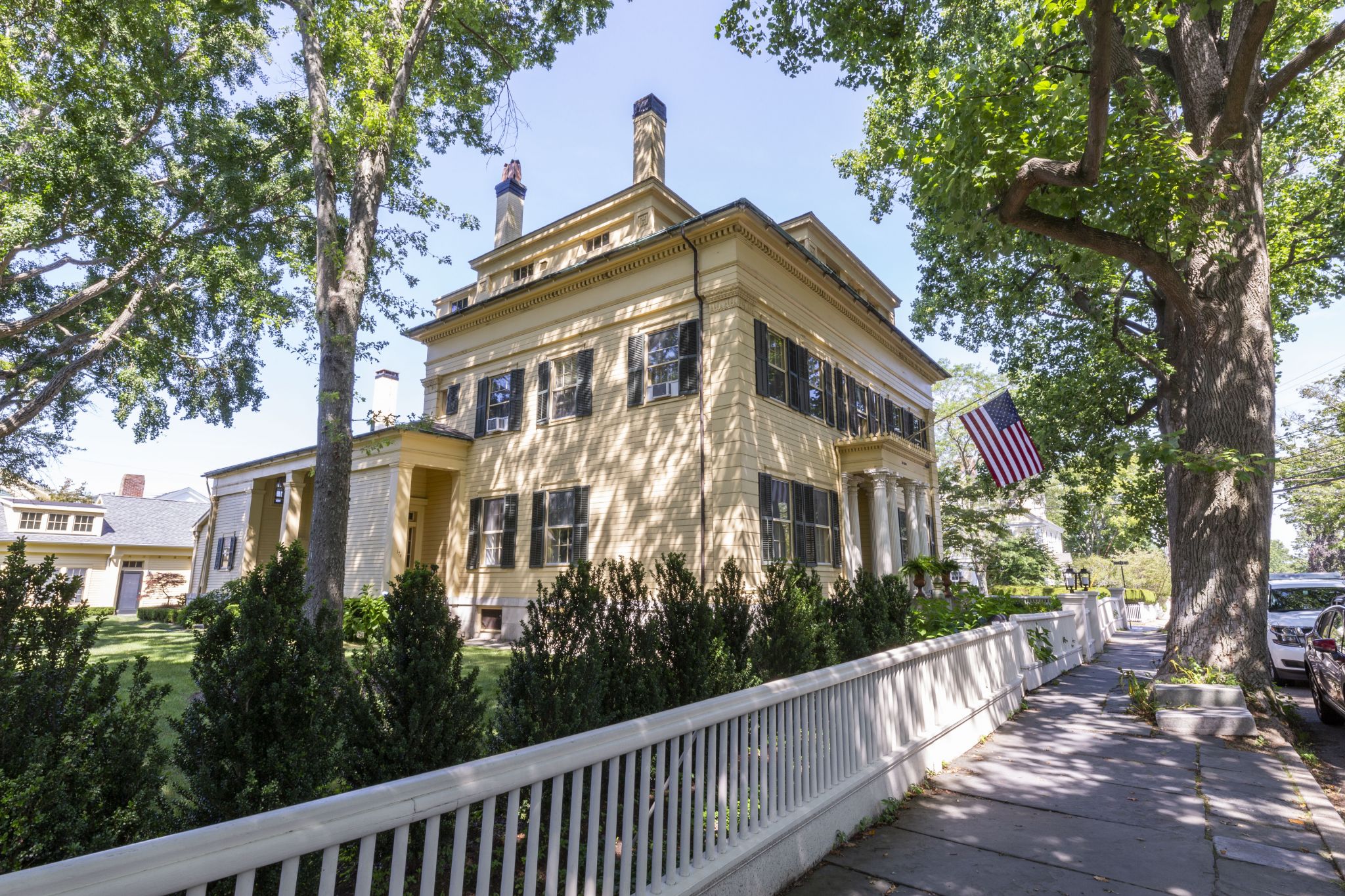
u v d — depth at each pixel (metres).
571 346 16.58
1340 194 14.51
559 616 4.19
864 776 4.77
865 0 10.43
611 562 4.88
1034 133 8.08
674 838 3.07
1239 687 7.68
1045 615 12.12
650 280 15.03
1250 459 8.16
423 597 3.38
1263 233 9.15
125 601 34.09
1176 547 9.27
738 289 13.62
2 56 12.48
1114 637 22.92
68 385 20.42
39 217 14.70
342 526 9.04
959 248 16.58
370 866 1.90
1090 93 6.96
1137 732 7.50
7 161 14.26
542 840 3.72
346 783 3.13
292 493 21.12
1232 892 3.65
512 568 16.42
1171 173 7.82
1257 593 8.46
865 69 11.82
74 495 42.16
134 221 16.83
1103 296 16.75
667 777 3.65
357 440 17.91
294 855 1.70
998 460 13.09
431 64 12.88
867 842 4.44
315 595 8.66
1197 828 4.61
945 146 8.26
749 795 3.73
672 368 14.43
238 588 3.03
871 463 16.47
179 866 1.47
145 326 19.05
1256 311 8.85
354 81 10.03
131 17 12.47
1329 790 5.75
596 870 2.62
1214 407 8.84
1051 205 8.73
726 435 13.19
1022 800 5.29
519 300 17.61
